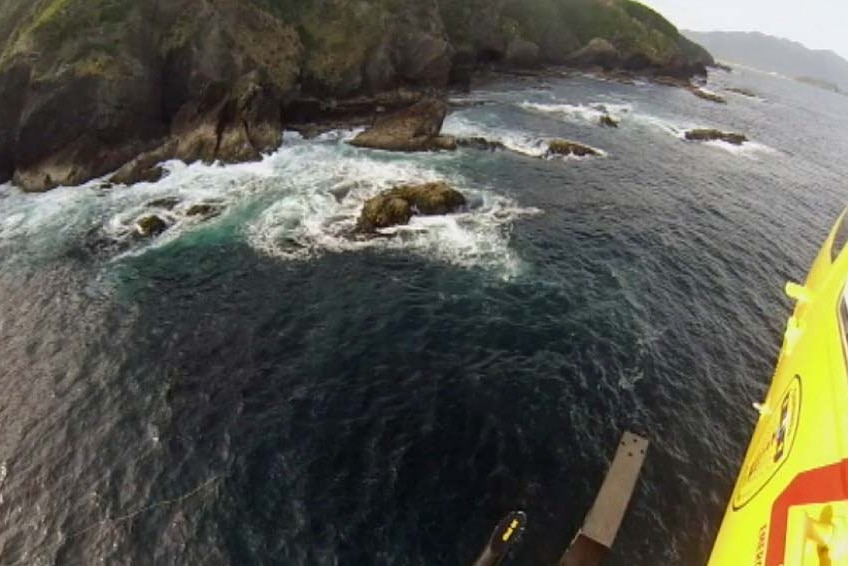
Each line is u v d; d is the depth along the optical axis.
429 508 22.42
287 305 33.84
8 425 25.36
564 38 123.00
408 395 27.72
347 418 26.25
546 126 73.56
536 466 24.36
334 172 51.88
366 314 33.31
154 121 54.44
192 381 28.03
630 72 129.62
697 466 24.88
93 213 43.16
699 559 21.08
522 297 35.78
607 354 31.31
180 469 23.59
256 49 59.94
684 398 28.72
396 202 43.12
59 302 33.41
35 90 47.00
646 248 43.56
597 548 20.97
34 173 47.75
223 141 52.81
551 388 28.58
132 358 29.34
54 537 21.06
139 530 21.33
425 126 62.47
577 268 39.62
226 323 32.16
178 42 55.09
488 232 42.97
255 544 20.92
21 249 38.41
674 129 82.88
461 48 97.31
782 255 45.78
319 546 20.91
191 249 39.09
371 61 69.19
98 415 25.98
